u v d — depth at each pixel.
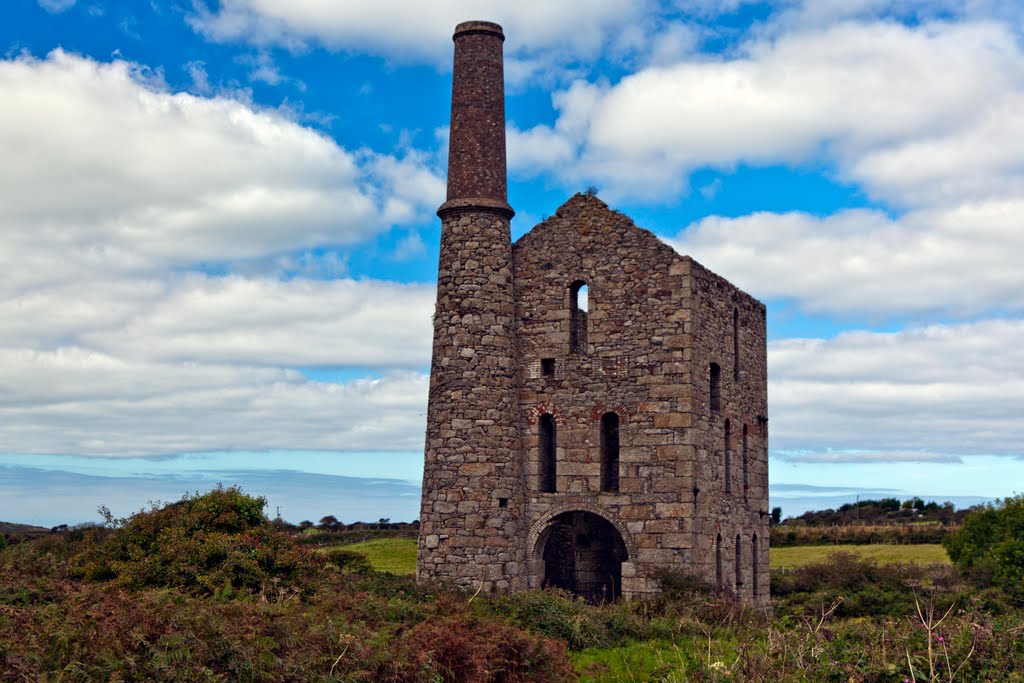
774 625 26.66
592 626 27.41
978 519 45.38
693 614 29.92
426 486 35.03
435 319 36.00
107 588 25.62
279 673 17.97
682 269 34.66
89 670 16.80
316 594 26.53
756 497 40.00
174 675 16.92
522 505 35.28
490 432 34.75
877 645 19.77
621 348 35.00
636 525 33.94
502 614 27.34
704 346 35.56
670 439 33.97
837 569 44.66
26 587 23.80
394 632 21.50
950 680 17.78
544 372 35.91
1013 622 22.27
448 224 36.25
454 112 36.88
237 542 28.41
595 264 35.75
